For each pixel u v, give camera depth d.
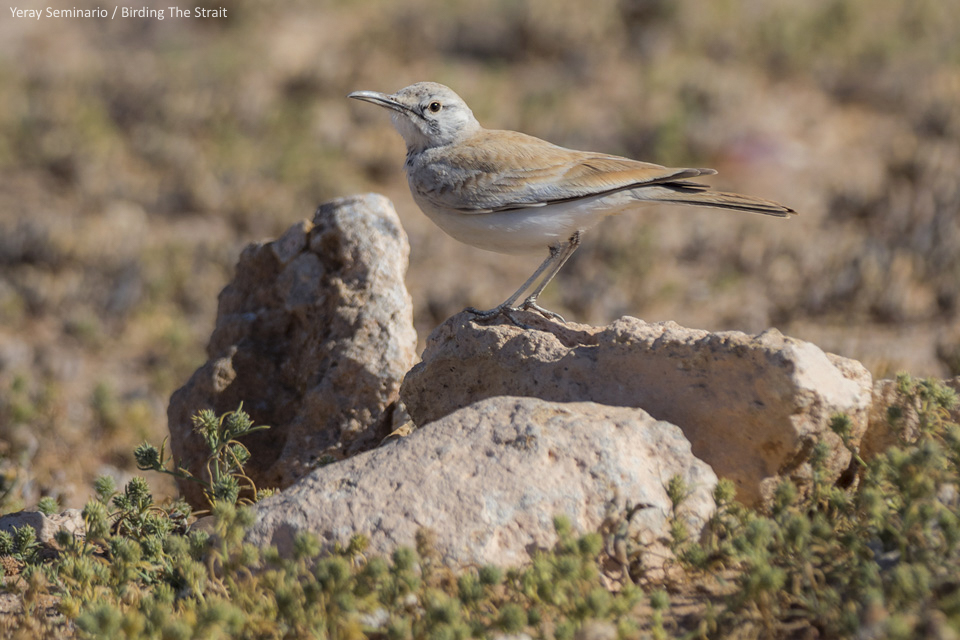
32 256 21.62
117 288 20.31
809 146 25.88
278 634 6.59
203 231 23.12
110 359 18.58
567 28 30.92
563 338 9.58
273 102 28.00
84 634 6.57
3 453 13.38
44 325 19.91
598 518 7.41
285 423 11.00
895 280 19.33
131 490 9.09
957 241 20.30
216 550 7.36
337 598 6.46
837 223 22.61
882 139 26.09
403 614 6.76
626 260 20.97
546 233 10.34
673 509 7.43
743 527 7.34
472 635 6.32
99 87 28.42
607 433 7.79
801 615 6.82
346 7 33.91
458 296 19.84
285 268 11.34
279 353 11.29
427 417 9.83
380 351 10.66
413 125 10.92
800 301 19.44
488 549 7.18
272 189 24.50
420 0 33.97
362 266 10.94
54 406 15.30
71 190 24.67
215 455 9.33
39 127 26.33
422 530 7.01
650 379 8.56
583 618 6.26
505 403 8.15
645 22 31.64
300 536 6.77
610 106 27.67
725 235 22.12
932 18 31.80
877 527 7.21
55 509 9.96
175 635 6.23
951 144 24.83
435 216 10.74
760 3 32.41
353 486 7.61
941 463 7.21
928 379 8.27
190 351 18.61
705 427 8.29
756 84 28.73
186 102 27.34
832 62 29.61
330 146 26.41
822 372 8.05
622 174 10.27
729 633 6.71
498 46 31.30
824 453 7.65
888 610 6.39
